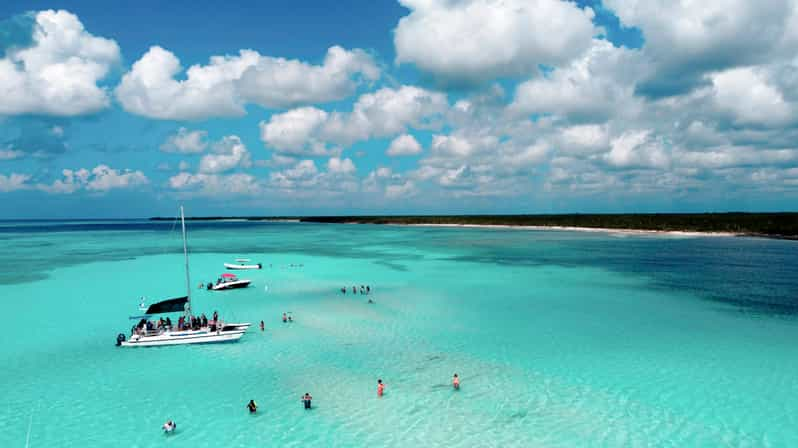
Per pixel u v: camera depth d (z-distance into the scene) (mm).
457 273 66062
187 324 36312
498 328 37906
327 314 42844
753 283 56750
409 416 23312
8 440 21406
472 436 21406
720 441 20797
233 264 74375
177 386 27125
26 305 47375
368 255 90750
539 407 24094
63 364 30656
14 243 126250
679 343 33844
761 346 33062
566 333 36469
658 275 63000
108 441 21281
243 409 24266
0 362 31062
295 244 119938
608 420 22688
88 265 77375
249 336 36281
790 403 24281
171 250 104188
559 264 74500
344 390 26375
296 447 20641
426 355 31734
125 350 33250
